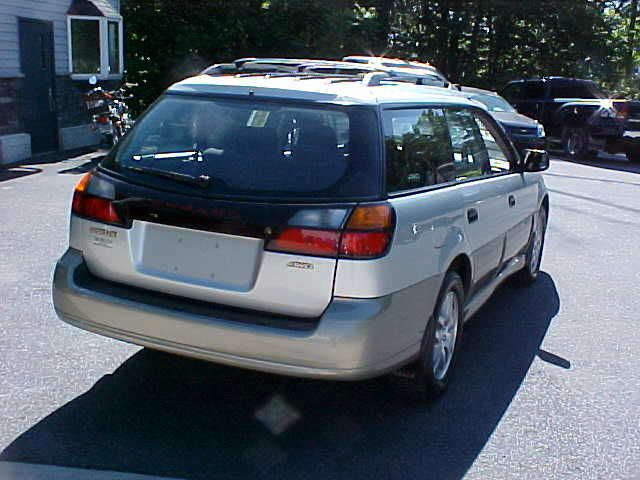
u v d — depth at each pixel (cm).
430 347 432
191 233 388
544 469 381
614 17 3247
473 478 370
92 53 1596
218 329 375
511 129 1630
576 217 1068
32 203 945
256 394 454
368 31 2528
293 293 372
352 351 365
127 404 430
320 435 407
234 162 397
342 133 398
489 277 567
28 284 627
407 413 438
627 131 1841
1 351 493
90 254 418
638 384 495
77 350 501
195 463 371
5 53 1308
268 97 419
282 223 371
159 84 2116
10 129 1336
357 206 373
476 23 3128
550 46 3138
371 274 367
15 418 406
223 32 2147
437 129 477
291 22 2256
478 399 462
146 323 392
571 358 538
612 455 399
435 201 432
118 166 422
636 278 761
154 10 2122
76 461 366
